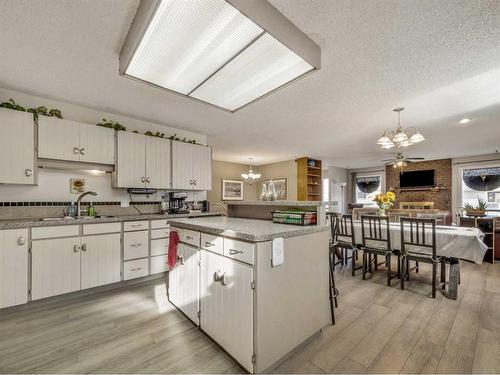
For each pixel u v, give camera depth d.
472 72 2.22
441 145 5.17
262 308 1.45
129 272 2.90
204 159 4.08
